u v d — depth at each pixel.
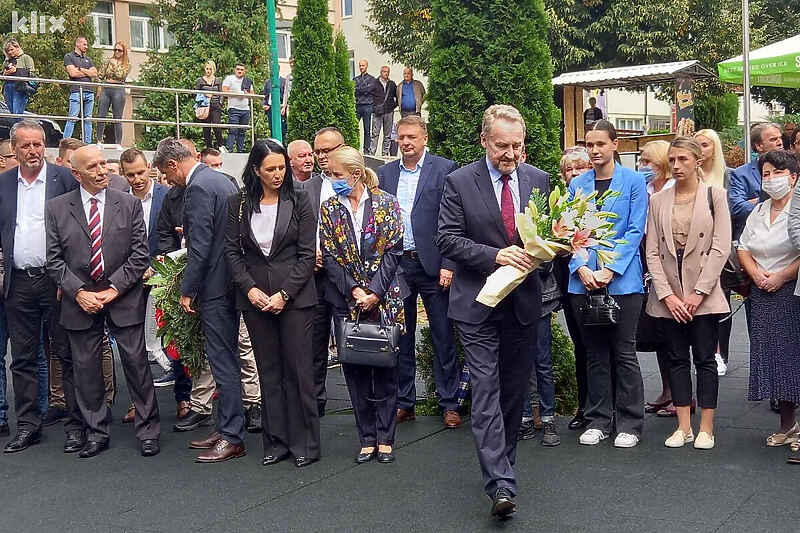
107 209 6.44
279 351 6.02
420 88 20.67
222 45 28.95
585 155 6.80
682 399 6.12
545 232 4.73
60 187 6.80
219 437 6.39
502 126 4.81
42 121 13.83
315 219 6.04
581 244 4.74
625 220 6.11
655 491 5.19
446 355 6.80
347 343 5.81
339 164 5.89
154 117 16.11
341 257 5.91
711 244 5.99
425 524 4.81
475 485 5.45
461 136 7.16
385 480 5.59
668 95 27.09
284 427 6.06
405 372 6.96
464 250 4.86
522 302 4.88
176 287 6.54
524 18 7.14
